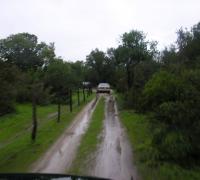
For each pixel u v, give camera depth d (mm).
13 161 15328
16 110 32656
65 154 15898
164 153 14203
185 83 16875
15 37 66688
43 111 34812
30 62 63000
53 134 21391
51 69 32344
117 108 35062
